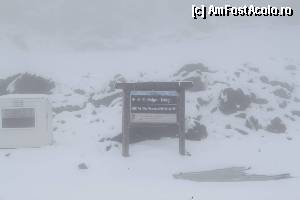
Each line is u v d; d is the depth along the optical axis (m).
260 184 7.70
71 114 12.77
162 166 8.88
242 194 7.01
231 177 8.20
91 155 9.42
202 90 13.17
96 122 11.95
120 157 9.34
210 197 6.86
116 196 6.96
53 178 8.05
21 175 8.23
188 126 10.65
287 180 7.95
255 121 11.58
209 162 9.12
